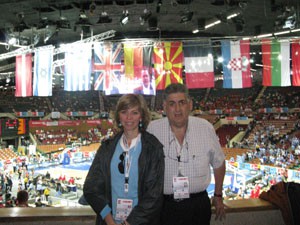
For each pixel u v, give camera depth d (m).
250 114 41.75
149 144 2.58
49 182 22.02
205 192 3.05
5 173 24.64
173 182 2.92
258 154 28.88
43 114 44.44
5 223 3.35
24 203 7.02
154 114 44.38
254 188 18.22
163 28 21.44
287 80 10.91
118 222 2.54
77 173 27.39
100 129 42.88
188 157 2.94
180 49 11.09
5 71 32.44
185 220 2.92
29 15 16.48
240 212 3.52
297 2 14.59
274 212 3.59
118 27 20.70
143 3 14.77
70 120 42.69
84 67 11.46
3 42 19.11
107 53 11.40
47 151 37.66
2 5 14.94
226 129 39.97
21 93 11.98
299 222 3.29
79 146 38.09
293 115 38.56
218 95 48.19
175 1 13.98
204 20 18.38
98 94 48.84
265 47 10.99
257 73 40.84
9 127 34.78
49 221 3.36
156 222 2.51
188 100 2.92
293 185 3.50
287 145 30.45
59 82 41.00
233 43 10.91
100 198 2.52
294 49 11.01
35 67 11.76
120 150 2.60
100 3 14.88
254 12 17.23
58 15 16.70
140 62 11.19
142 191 2.52
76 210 3.53
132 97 2.61
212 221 3.51
